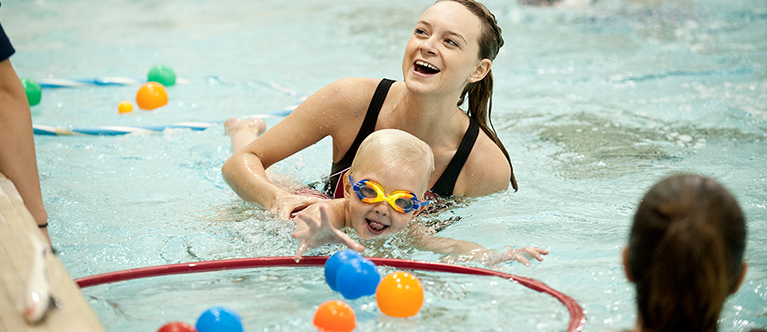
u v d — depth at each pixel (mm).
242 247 2611
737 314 2014
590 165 3766
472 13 2904
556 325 1937
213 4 11000
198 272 2342
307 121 3148
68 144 4145
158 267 2297
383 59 6941
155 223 2865
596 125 4605
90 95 5664
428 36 2891
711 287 1564
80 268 2414
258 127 4328
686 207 1563
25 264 1828
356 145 3150
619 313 2002
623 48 7426
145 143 4219
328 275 2197
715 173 3512
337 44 7785
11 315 1599
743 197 3117
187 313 2037
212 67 6793
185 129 4504
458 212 3045
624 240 2648
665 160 3807
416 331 1913
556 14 9562
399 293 1976
